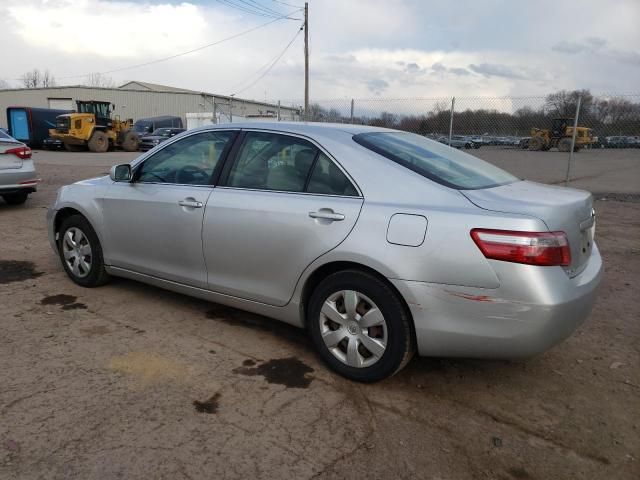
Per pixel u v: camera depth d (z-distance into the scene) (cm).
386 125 1332
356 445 266
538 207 282
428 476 245
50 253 607
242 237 357
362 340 317
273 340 386
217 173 385
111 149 2969
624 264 610
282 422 283
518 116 1378
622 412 304
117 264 452
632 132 1462
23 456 246
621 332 414
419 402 308
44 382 314
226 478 238
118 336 383
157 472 240
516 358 283
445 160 355
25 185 855
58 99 4941
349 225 311
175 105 5097
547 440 275
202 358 354
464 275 278
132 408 290
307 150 349
